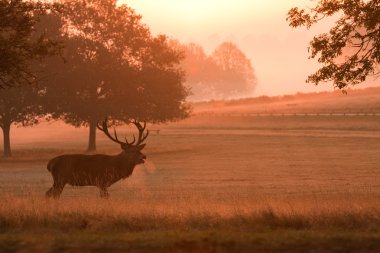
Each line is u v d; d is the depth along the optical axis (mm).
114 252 31562
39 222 42438
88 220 42656
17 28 63125
